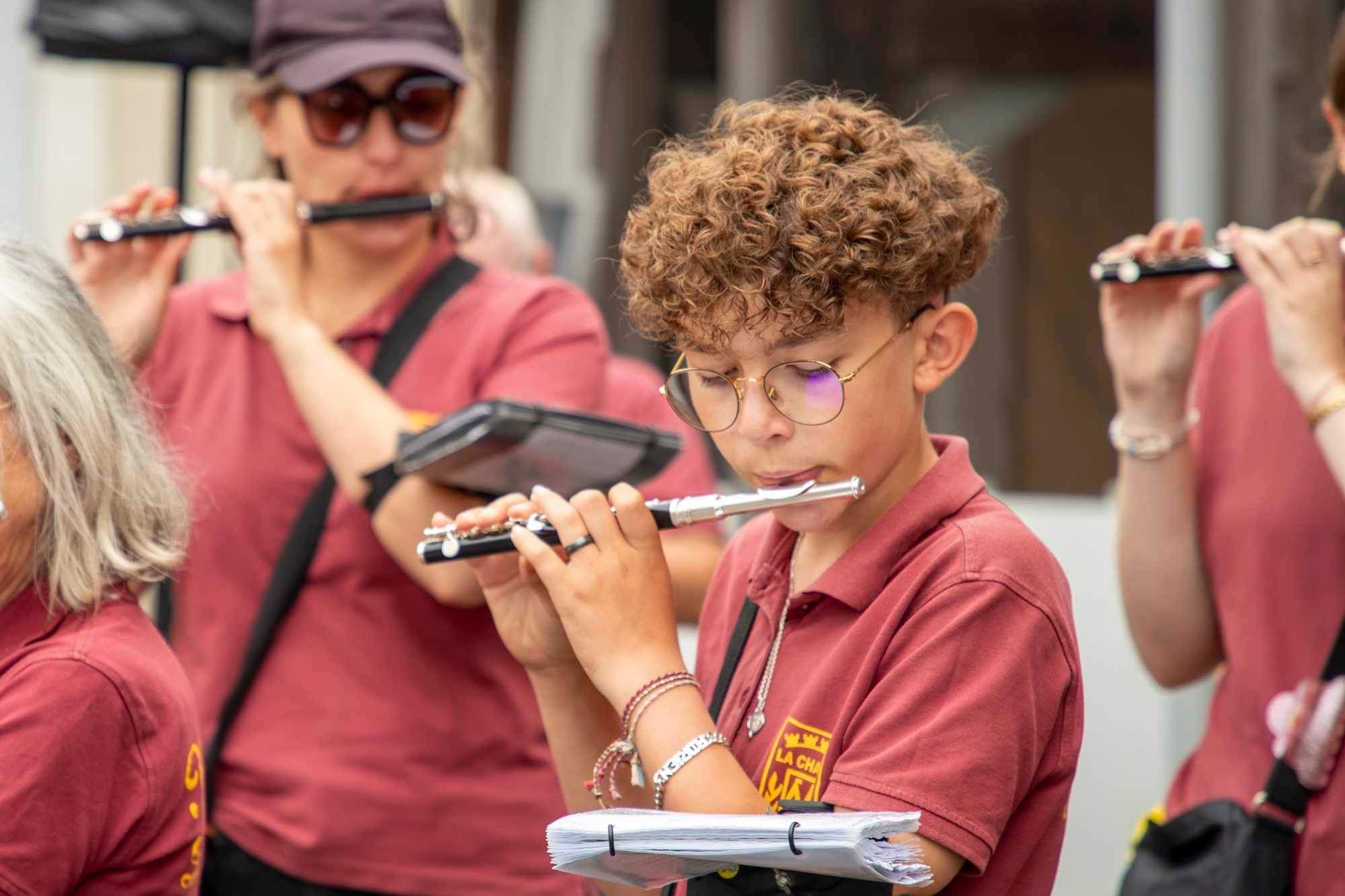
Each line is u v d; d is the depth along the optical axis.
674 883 6.60
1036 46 18.55
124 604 6.91
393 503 9.02
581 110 21.30
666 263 6.09
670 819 5.52
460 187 10.81
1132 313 8.95
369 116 9.83
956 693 5.82
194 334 10.16
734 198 5.95
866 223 5.89
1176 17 14.60
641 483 9.08
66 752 6.36
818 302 5.83
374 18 9.91
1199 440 8.89
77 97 21.28
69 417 6.75
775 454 6.08
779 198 5.93
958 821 5.63
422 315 9.85
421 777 9.14
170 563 7.17
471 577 8.83
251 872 9.14
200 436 9.77
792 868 5.38
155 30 12.77
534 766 9.41
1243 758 8.30
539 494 6.53
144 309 10.11
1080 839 14.30
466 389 9.66
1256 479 8.48
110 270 10.21
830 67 19.20
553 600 6.39
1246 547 8.43
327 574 9.34
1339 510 8.16
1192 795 8.59
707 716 6.16
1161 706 14.22
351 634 9.29
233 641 9.45
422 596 9.27
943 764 5.70
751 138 6.22
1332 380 8.05
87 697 6.41
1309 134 14.04
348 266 10.07
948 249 6.15
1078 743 6.16
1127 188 18.31
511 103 21.77
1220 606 8.61
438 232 10.32
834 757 6.07
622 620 6.27
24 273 6.93
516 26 21.73
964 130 18.78
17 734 6.34
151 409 8.63
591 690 6.99
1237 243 8.41
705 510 6.27
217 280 10.51
